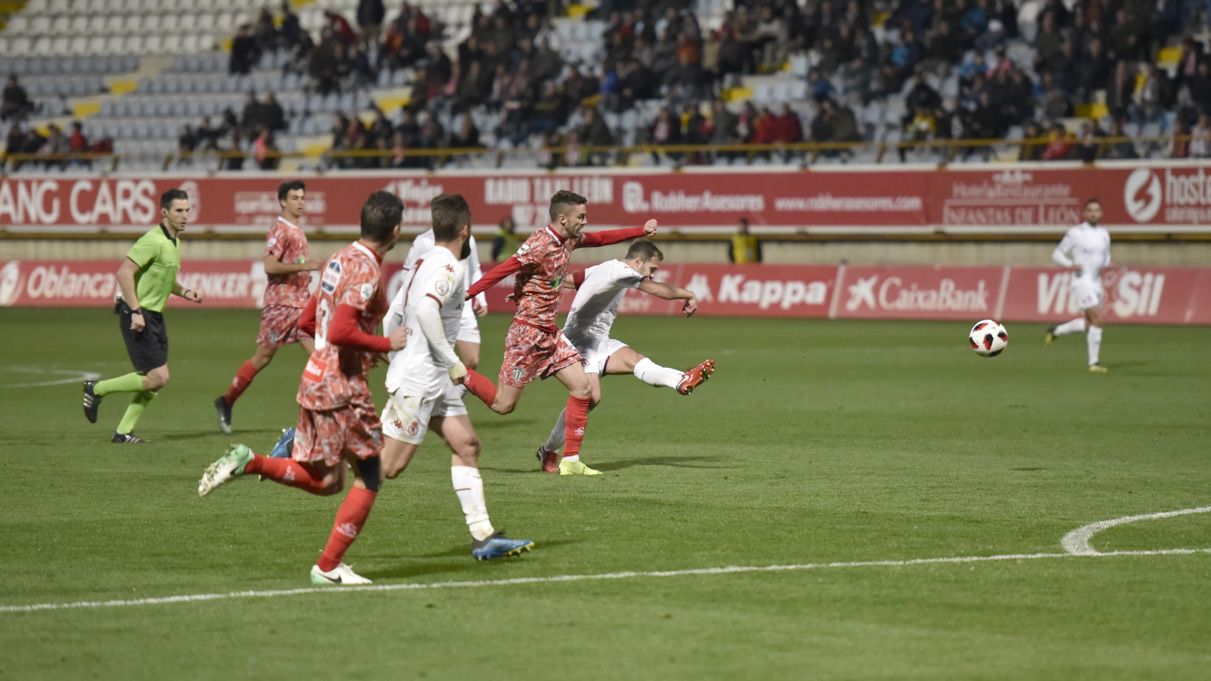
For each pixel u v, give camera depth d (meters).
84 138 103.38
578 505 25.28
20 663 15.41
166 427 37.47
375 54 105.12
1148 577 19.33
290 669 15.13
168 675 14.98
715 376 50.22
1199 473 29.00
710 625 16.84
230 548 21.61
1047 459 31.06
